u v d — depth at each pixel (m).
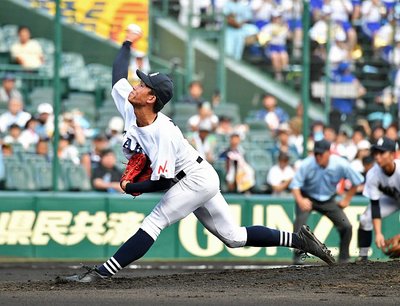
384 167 40.09
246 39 67.81
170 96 27.89
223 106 62.06
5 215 50.25
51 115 57.09
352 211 51.69
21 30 63.31
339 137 59.19
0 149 53.88
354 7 65.38
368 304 24.19
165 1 67.75
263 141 59.00
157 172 27.78
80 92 64.00
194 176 28.62
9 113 57.19
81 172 54.12
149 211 51.47
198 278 30.52
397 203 41.66
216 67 67.06
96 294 26.33
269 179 55.25
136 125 28.05
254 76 67.81
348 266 32.00
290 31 67.06
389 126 57.81
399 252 37.91
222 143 57.16
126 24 64.31
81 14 64.62
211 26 67.00
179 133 28.12
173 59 66.19
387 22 65.62
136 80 61.06
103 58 64.81
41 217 50.62
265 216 52.09
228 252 51.88
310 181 45.97
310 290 27.16
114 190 53.16
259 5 67.50
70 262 50.25
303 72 52.25
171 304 24.05
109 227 51.12
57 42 50.25
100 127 60.25
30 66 63.31
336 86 60.44
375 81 65.69
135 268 47.38
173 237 51.44
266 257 52.16
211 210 29.34
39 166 54.19
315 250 31.45
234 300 24.86
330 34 62.19
